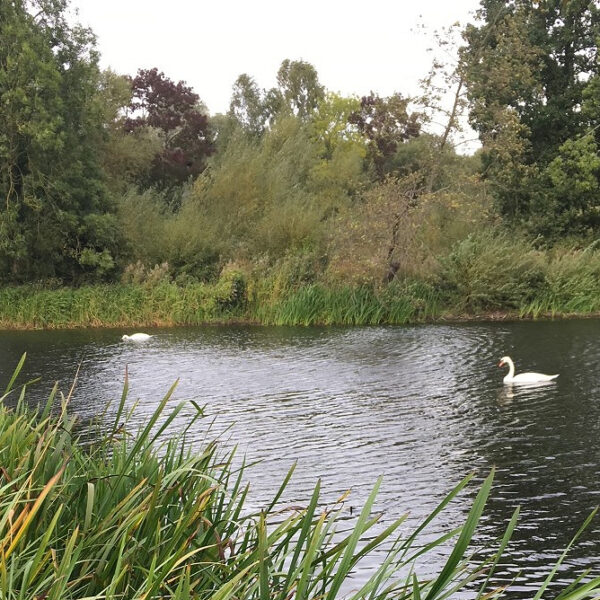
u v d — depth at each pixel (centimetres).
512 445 1220
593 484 1016
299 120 5441
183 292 3178
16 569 357
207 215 3881
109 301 3112
